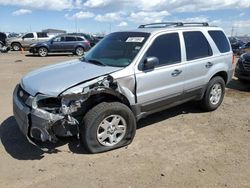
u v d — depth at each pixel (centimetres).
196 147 491
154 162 440
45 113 415
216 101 672
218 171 418
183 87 576
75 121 430
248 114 660
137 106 500
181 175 406
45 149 445
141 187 379
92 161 441
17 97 476
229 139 525
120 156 457
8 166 427
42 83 452
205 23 663
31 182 389
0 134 536
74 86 434
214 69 637
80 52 2428
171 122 602
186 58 577
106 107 449
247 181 394
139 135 536
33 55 2394
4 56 2250
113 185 383
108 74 465
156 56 525
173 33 566
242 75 931
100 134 459
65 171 414
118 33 589
